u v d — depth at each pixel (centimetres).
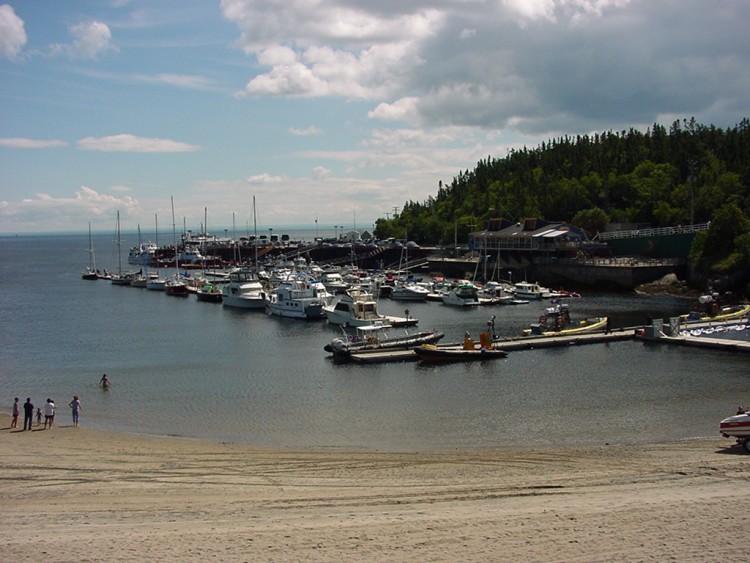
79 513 2764
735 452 3734
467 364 6756
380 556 2189
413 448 4166
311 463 3725
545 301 12438
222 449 4116
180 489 3177
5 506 2894
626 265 13862
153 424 4875
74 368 7081
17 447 4097
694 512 2552
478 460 3747
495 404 5238
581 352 7256
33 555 2242
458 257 18825
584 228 18075
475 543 2284
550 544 2267
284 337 8919
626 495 2839
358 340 7788
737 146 19062
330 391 5797
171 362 7312
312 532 2409
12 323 10675
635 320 9875
